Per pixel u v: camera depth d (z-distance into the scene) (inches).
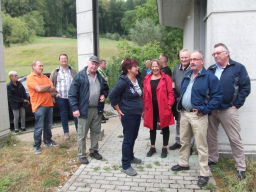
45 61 1358.3
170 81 150.0
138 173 130.2
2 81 185.9
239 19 139.4
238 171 124.9
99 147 174.9
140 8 1461.6
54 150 170.6
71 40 2281.0
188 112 120.4
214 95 111.7
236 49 141.6
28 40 2023.9
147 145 178.4
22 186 119.4
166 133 150.5
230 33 141.0
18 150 172.7
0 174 132.4
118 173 130.9
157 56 556.1
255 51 139.9
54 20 2667.3
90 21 180.9
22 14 2422.5
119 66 453.1
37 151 164.9
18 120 234.1
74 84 139.3
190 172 129.5
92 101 142.3
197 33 254.1
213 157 136.4
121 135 204.2
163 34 1183.6
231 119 122.9
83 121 141.6
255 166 130.3
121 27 3075.8
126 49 553.9
